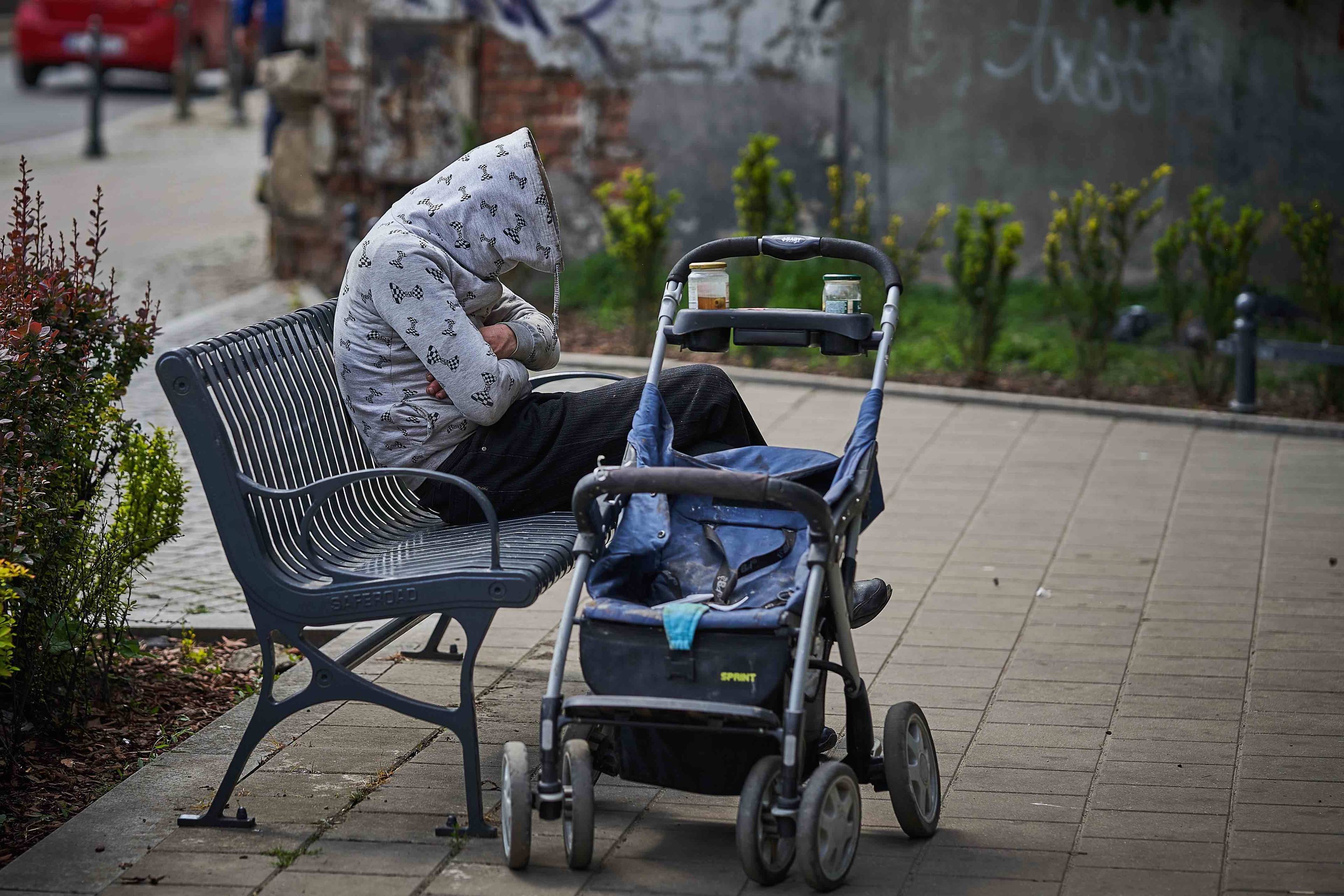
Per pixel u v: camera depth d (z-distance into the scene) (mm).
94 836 4875
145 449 6348
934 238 14336
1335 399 11352
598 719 4496
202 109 29969
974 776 5426
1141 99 13852
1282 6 13539
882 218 14344
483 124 14484
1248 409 11227
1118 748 5664
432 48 14180
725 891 4523
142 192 20422
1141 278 14023
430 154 14297
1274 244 13828
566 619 4605
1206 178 13875
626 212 12633
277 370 5629
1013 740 5754
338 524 5711
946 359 12547
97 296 6008
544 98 14430
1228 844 4855
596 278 14188
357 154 14625
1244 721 5906
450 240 5559
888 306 5289
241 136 26469
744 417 5660
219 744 5621
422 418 5566
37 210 5871
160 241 17062
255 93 32875
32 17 30984
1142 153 13914
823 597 4789
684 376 5594
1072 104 13953
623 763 4727
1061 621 7117
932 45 14055
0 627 4809
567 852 4680
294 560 5215
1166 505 9109
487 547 5223
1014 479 9680
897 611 7266
